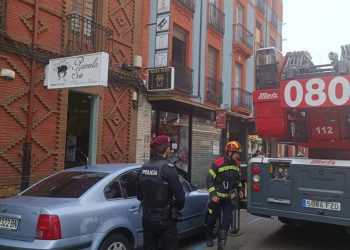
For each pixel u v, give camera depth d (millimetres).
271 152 10258
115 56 12391
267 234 8297
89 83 8680
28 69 9656
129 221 5547
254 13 23422
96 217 5113
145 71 13688
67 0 10664
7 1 9117
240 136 21594
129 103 13023
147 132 13828
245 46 20875
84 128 11930
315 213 6504
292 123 7449
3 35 8945
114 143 12383
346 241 7727
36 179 9812
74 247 4789
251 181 7203
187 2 16094
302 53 7113
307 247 7250
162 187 4711
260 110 7449
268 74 7680
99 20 11797
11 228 4867
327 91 6426
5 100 9125
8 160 9203
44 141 10062
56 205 4906
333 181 6379
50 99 10195
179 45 16016
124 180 5898
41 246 4578
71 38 10742
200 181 17219
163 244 4754
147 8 13914
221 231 6727
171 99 13547
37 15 9805
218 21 18656
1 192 9016
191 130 16672
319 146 7230
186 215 6832
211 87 18109
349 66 6305
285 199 6809
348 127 6922
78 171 6027
